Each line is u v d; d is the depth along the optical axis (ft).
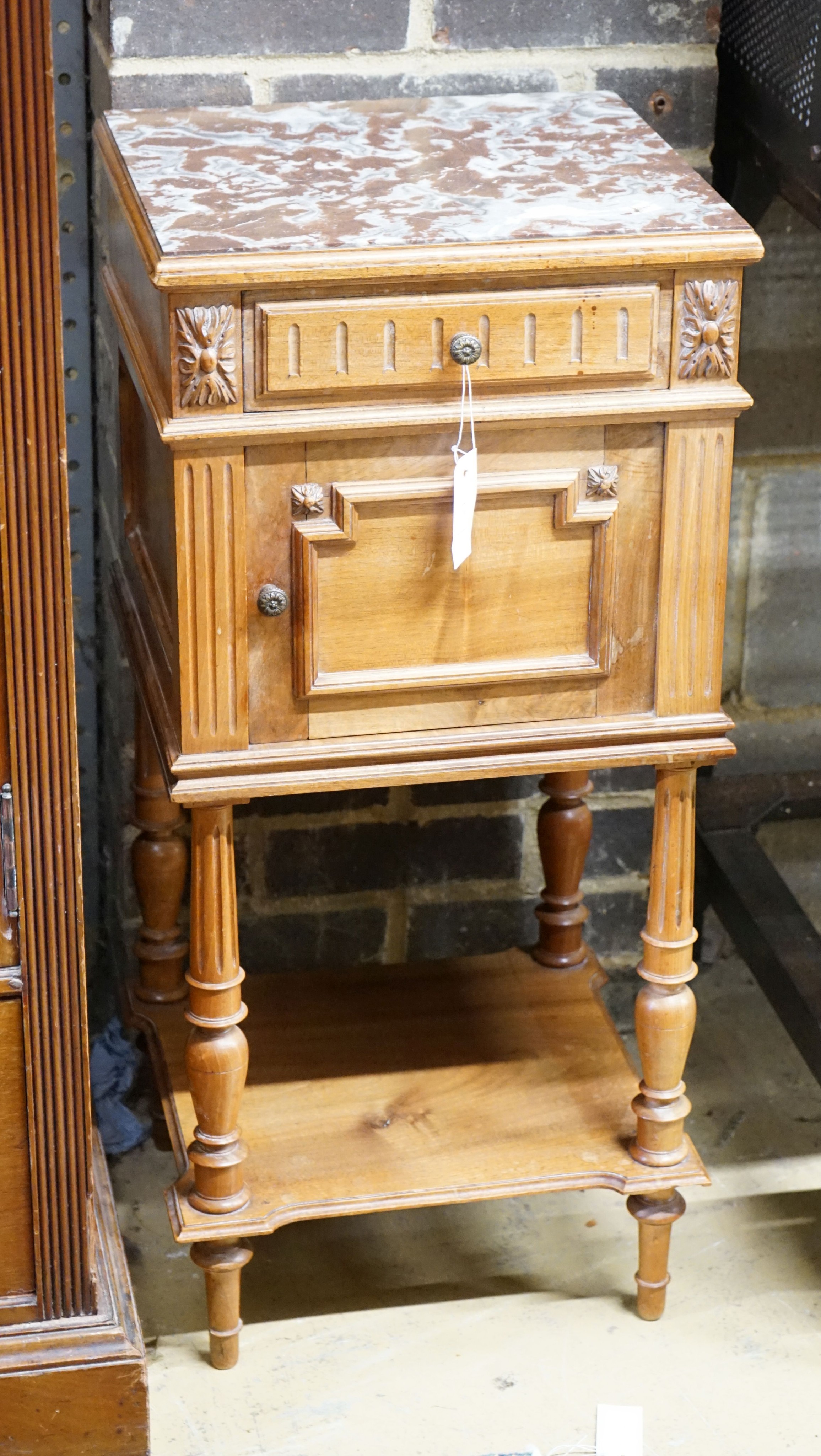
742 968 7.10
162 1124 6.10
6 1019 4.43
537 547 4.44
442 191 4.52
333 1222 5.82
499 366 4.24
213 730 4.42
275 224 4.23
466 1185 5.06
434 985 6.03
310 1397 5.08
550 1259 5.65
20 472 4.00
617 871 6.58
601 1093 5.47
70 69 5.75
